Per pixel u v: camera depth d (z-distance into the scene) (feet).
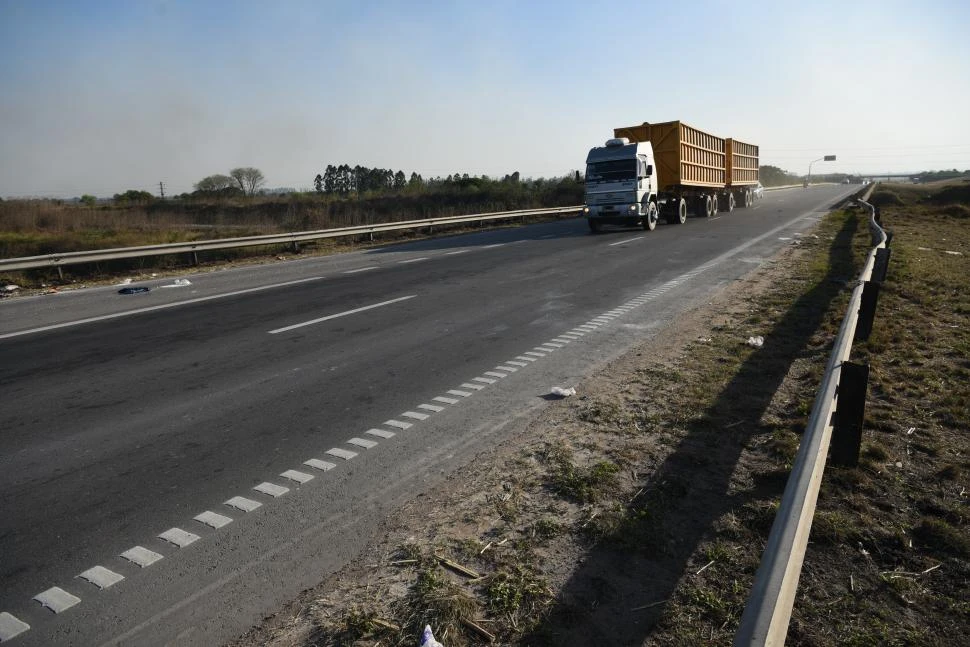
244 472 14.37
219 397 19.66
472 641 8.61
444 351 24.47
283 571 10.53
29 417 18.30
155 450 15.72
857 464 12.94
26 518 12.54
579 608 9.16
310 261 57.26
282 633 8.95
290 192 207.31
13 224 93.45
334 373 21.93
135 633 9.09
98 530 12.02
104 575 10.57
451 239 74.90
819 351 21.74
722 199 105.70
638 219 70.49
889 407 16.39
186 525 12.13
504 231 84.89
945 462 13.32
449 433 16.29
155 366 23.38
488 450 15.11
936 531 10.64
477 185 170.19
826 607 8.92
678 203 79.82
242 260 59.21
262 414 18.08
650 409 17.08
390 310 32.76
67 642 8.93
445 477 13.79
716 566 10.03
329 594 9.82
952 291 31.04
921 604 8.97
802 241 55.42
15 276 46.42
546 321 29.07
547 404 18.11
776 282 35.81
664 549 10.56
